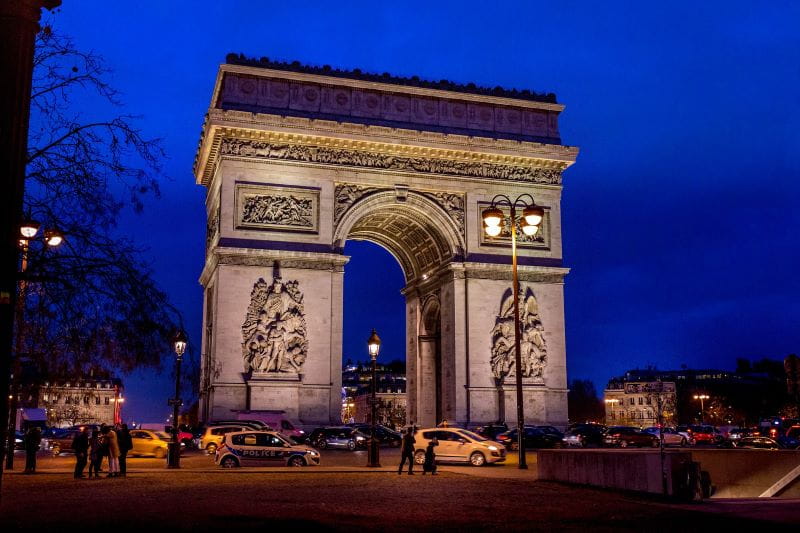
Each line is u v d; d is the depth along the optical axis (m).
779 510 31.22
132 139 21.56
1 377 14.15
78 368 19.77
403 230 107.12
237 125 90.06
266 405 86.56
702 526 27.41
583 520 29.55
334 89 96.75
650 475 37.72
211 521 28.34
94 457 51.25
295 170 92.88
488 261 98.44
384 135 95.25
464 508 33.38
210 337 94.75
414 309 113.56
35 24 15.67
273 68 94.88
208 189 106.12
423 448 64.62
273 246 90.56
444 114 100.75
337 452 81.75
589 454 43.41
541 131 104.06
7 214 14.57
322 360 89.62
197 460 71.44
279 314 89.00
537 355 97.00
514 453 80.38
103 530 26.08
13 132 14.84
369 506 33.88
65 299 19.12
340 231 93.62
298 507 33.12
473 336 95.81
